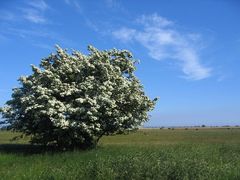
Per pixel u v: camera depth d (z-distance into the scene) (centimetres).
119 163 2030
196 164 1941
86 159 2542
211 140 6344
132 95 3531
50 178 1948
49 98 3291
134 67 3719
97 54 3541
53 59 3641
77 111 3225
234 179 1859
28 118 3494
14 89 3534
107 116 3422
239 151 3169
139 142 5719
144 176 1861
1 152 3177
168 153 2467
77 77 3503
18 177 1988
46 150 3372
